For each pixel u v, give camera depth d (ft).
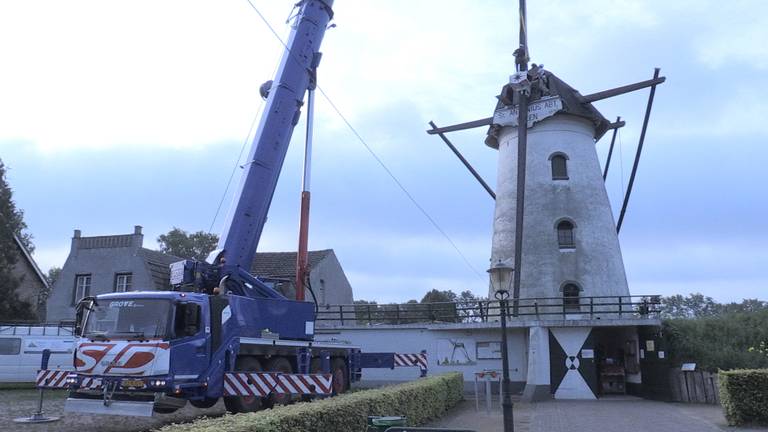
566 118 94.17
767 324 73.56
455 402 61.11
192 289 48.70
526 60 92.99
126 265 96.22
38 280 123.95
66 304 96.84
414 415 42.91
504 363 34.14
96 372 40.24
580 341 75.41
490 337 81.92
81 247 99.45
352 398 33.06
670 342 71.67
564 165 92.79
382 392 37.58
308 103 59.36
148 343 39.78
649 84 91.04
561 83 95.86
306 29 59.00
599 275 87.30
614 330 83.51
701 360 68.49
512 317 79.56
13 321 94.94
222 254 50.90
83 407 39.73
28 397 63.16
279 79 57.06
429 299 186.19
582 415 55.26
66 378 41.98
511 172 95.50
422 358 67.62
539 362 74.59
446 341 83.71
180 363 40.63
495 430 44.73
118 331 41.16
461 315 84.53
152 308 41.16
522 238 86.22
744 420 46.34
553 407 63.26
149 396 38.86
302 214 58.85
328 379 47.62
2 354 72.69
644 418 52.65
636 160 93.45
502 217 94.58
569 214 89.66
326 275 120.57
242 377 44.96
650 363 74.64
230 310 46.03
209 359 43.21
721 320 75.77
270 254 118.52
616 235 93.20
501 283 36.14
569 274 86.84
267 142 54.95
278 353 51.47
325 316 116.88
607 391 81.71
